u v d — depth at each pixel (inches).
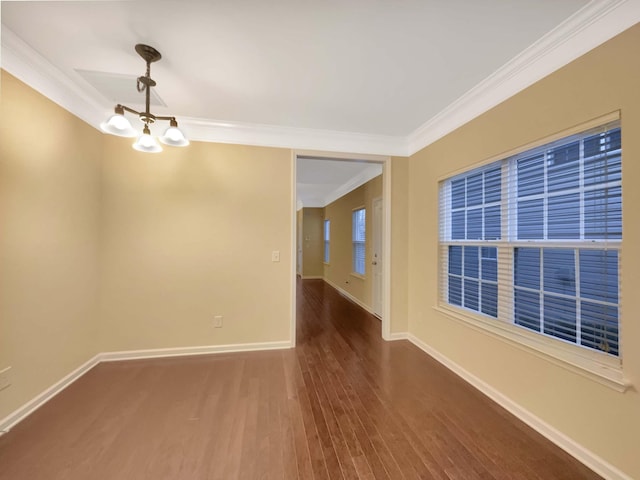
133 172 111.0
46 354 82.1
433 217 117.0
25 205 74.5
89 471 57.5
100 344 108.7
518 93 77.9
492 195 91.5
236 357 114.1
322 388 90.7
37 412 76.5
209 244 117.5
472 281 100.2
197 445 65.0
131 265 111.1
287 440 66.9
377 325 159.3
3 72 67.9
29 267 75.8
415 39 67.3
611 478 55.8
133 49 71.2
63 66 78.2
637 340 53.0
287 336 125.1
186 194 115.3
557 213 70.9
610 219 59.6
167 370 102.0
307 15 59.6
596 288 62.6
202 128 116.3
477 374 91.8
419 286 127.3
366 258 193.3
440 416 76.5
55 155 84.4
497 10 58.1
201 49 70.9
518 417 75.9
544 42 67.2
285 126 119.3
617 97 55.8
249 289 121.3
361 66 77.9
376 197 176.4
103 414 76.1
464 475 57.3
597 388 58.7
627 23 54.2
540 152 75.3
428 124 114.8
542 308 74.7
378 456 62.1
